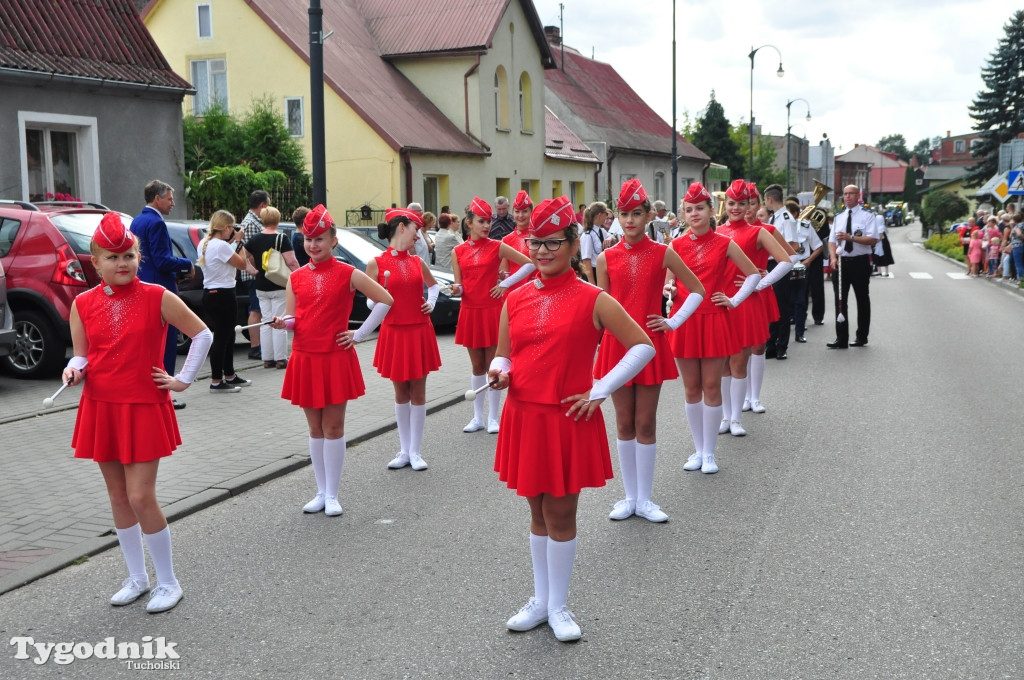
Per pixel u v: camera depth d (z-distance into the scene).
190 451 7.23
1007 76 77.38
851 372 10.82
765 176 63.19
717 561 4.92
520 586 4.64
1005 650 3.82
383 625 4.21
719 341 6.46
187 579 4.80
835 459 6.95
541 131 30.88
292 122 24.50
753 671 3.70
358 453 7.43
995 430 7.76
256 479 6.49
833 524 5.47
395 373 6.79
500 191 28.94
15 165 14.89
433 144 24.27
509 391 4.07
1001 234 27.22
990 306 18.92
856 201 12.65
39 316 10.02
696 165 47.72
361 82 24.69
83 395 4.45
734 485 6.33
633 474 5.68
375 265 6.74
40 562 4.93
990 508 5.69
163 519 4.45
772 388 9.90
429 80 27.14
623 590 4.55
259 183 19.50
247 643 4.06
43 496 6.04
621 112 42.88
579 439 3.95
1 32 15.13
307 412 5.87
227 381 9.74
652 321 5.48
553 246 3.86
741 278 6.71
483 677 3.71
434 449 7.57
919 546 5.06
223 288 9.47
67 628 4.24
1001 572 4.66
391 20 28.06
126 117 16.70
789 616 4.21
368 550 5.19
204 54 25.14
